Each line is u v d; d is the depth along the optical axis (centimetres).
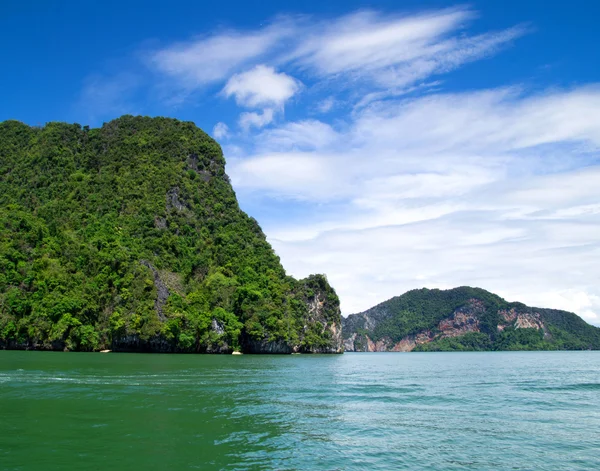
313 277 16000
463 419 3158
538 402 3912
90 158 16275
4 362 6278
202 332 11331
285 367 7231
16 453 2170
